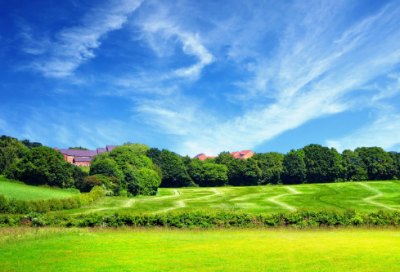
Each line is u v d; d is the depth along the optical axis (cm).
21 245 1620
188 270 1220
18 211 3725
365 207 5059
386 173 10725
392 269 1206
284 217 2847
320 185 8519
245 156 17038
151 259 1389
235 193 7656
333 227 2747
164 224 2722
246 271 1207
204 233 2480
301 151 12081
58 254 1448
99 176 7638
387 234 2277
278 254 1488
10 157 9062
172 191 9594
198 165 12531
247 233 2475
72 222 2623
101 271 1195
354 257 1403
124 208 5178
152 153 12200
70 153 15762
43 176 7656
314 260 1359
